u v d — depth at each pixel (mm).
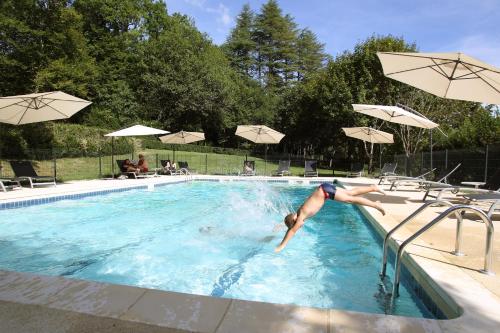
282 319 2420
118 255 5641
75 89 24859
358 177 19484
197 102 39719
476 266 3793
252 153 39719
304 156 40281
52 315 2461
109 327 2299
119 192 12484
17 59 21797
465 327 2389
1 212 8492
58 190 10844
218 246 6207
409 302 3838
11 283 3016
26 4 21844
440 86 7535
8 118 11539
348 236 6965
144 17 42250
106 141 23828
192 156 31016
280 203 11242
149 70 39406
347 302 3938
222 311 2525
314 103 31594
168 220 8258
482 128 16531
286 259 5527
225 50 53812
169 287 4418
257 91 46844
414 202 9016
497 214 7332
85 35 35344
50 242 6316
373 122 24844
